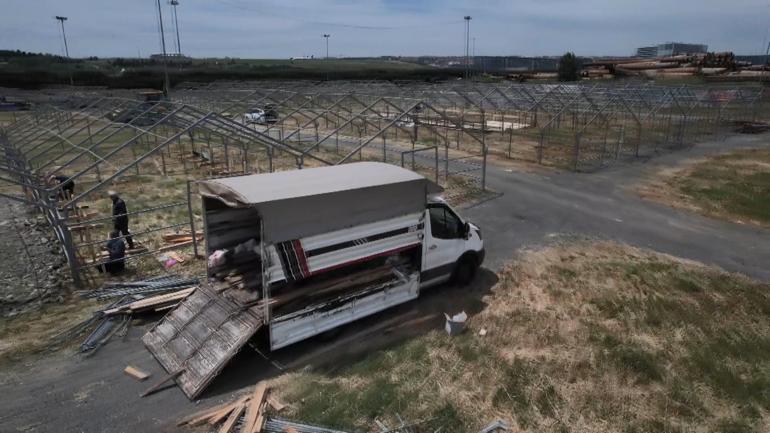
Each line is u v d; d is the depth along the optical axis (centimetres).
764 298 1308
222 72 8156
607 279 1412
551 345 1068
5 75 6819
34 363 991
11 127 3403
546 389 908
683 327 1147
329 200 980
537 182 2580
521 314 1208
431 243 1216
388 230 1106
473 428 806
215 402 878
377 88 5584
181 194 2322
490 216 2016
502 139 3984
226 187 981
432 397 875
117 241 1402
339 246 1023
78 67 8306
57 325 1130
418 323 1170
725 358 1023
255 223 1148
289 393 893
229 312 998
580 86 4756
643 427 818
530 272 1466
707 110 4784
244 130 1953
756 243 1753
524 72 9819
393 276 1156
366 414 826
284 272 949
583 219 1995
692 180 2627
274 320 950
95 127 4250
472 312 1221
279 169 2922
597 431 805
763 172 2789
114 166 2989
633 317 1188
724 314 1217
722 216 2053
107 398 885
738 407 872
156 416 840
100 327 1120
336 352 1047
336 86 6053
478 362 991
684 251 1670
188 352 967
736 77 6469
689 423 830
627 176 2719
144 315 1187
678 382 936
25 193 2219
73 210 1903
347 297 1062
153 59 10681
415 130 2878
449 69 10381
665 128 4391
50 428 806
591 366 984
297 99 4506
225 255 1104
